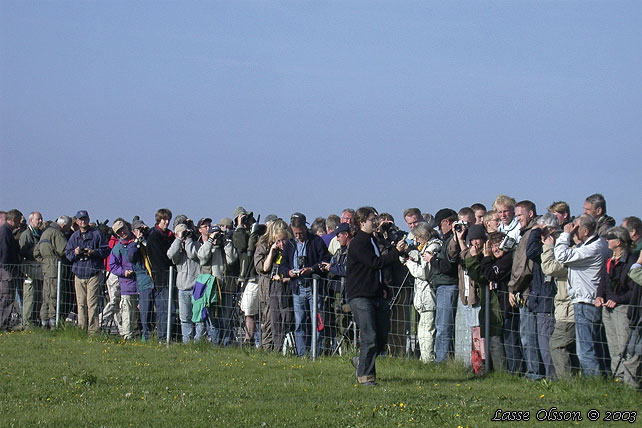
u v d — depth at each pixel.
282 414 19.69
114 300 34.25
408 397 21.70
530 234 24.19
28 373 25.48
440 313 26.41
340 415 19.61
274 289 29.62
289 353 29.31
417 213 29.41
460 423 18.95
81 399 21.94
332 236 32.34
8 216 36.69
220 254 31.80
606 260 22.72
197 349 30.42
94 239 34.19
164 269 32.25
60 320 34.53
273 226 29.91
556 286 23.81
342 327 28.55
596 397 21.42
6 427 18.73
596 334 22.88
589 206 25.69
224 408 20.45
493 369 24.98
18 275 35.25
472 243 24.95
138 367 26.48
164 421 19.12
